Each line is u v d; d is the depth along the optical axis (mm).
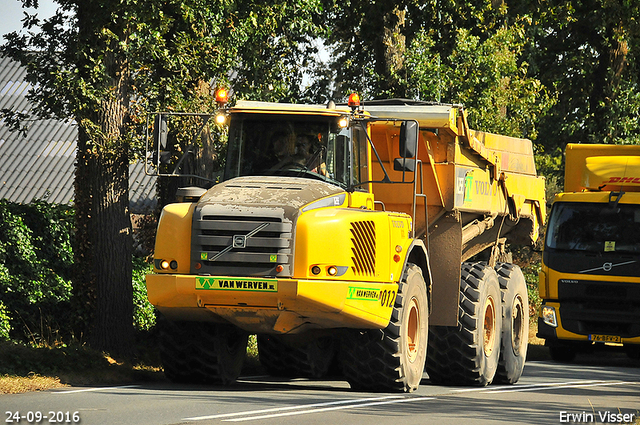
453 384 41906
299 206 31781
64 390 33094
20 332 52625
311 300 31125
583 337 59062
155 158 34156
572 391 39469
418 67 74625
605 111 105625
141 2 42375
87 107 43188
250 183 33250
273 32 61219
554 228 60219
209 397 31219
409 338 36500
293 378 44625
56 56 44312
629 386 42594
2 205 55500
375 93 79688
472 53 74688
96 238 46719
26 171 92500
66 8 44938
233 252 31453
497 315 43531
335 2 75000
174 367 36625
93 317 46781
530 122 80250
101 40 43906
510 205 49250
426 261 38031
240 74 63500
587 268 58875
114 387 34531
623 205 59000
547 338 60281
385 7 75562
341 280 31672
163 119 34250
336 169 34469
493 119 75312
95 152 45000
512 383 45469
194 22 46719
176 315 33500
